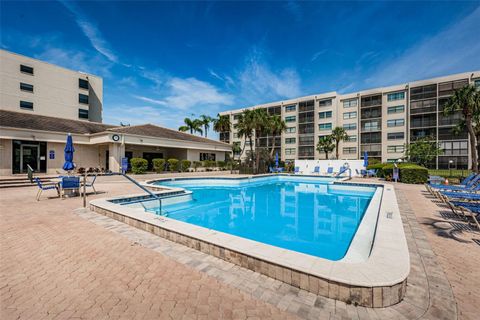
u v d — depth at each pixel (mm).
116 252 3979
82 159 21625
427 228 5531
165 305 2523
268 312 2412
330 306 2525
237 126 35250
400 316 2371
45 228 5328
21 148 17703
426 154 31094
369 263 3002
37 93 32250
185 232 4359
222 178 19375
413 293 2785
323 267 2889
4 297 2664
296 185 18500
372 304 2504
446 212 7246
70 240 4555
